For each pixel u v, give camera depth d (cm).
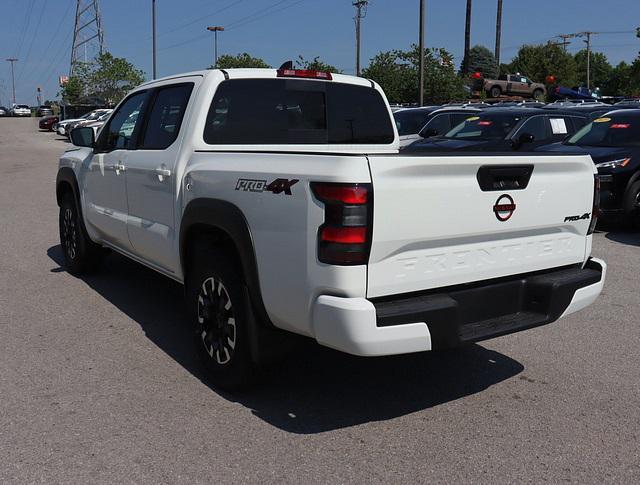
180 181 458
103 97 5078
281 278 358
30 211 1179
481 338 360
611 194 975
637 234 994
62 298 629
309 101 516
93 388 425
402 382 444
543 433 372
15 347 498
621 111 1109
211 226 417
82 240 681
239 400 412
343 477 325
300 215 342
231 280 398
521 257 395
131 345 505
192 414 391
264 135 490
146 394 418
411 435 369
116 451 347
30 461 336
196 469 330
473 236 368
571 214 415
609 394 426
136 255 565
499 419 389
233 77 476
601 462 341
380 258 334
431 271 355
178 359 478
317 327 339
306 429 375
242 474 326
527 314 393
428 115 1557
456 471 331
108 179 585
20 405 399
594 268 432
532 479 324
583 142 1088
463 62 4653
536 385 440
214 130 466
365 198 323
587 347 511
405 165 334
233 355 404
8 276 710
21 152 2819
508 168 375
